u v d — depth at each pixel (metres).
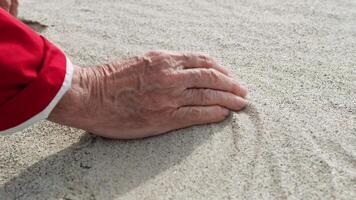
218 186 0.58
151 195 0.58
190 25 0.89
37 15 0.96
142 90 0.63
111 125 0.64
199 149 0.62
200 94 0.65
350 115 0.66
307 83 0.72
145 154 0.62
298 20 0.88
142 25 0.90
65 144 0.65
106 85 0.63
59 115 0.61
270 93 0.70
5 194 0.59
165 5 0.97
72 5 0.99
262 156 0.61
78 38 0.87
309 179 0.58
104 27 0.90
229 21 0.89
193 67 0.65
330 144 0.62
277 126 0.65
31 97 0.58
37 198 0.58
